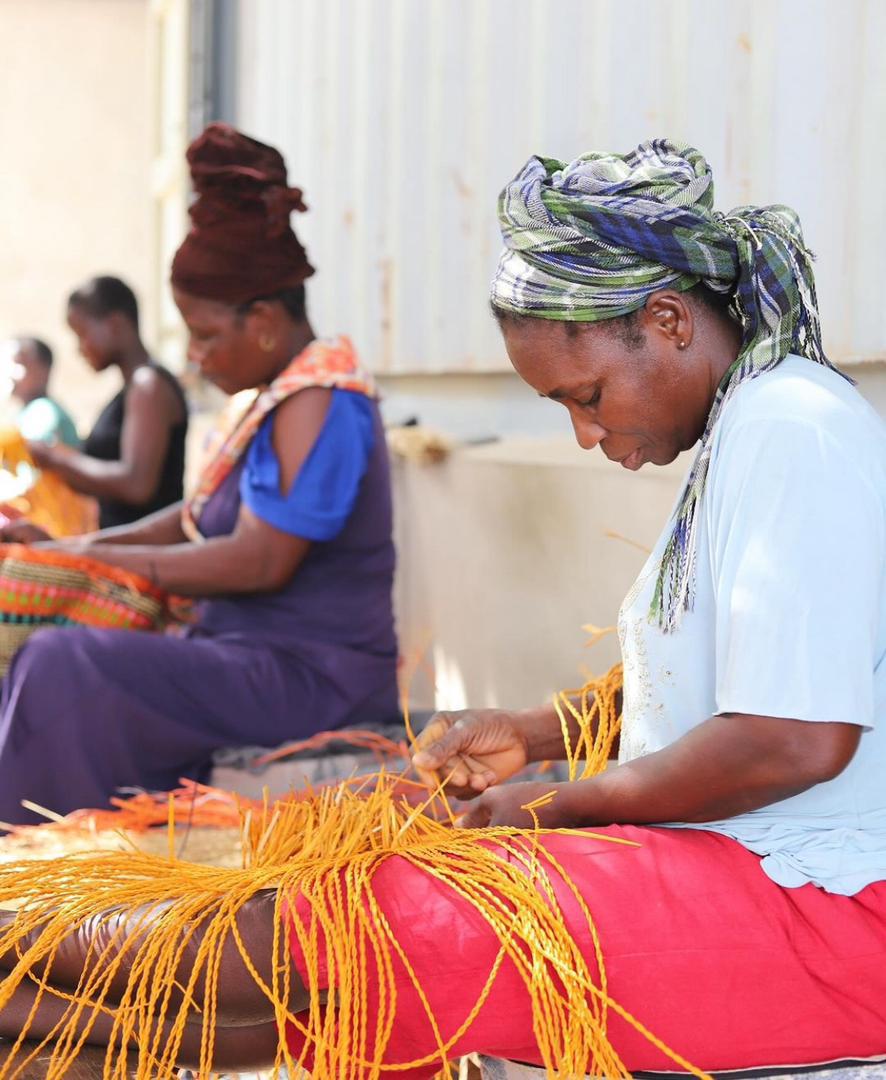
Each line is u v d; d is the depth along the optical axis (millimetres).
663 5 3316
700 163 1682
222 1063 1712
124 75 12297
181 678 3090
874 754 1614
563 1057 1565
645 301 1642
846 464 1523
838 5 2738
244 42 6898
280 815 1889
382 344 5047
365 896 1597
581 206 1607
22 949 1738
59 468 4570
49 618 3264
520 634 3754
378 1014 1570
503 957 1562
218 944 1614
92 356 4777
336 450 3152
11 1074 1679
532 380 1707
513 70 4051
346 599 3277
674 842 1615
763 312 1623
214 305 3143
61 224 12320
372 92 5055
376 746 3098
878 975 1547
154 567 3209
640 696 1726
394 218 4902
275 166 3150
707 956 1540
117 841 2709
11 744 2988
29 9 12125
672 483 3047
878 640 1574
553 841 1634
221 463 3299
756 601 1512
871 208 2689
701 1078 1528
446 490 4168
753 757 1521
